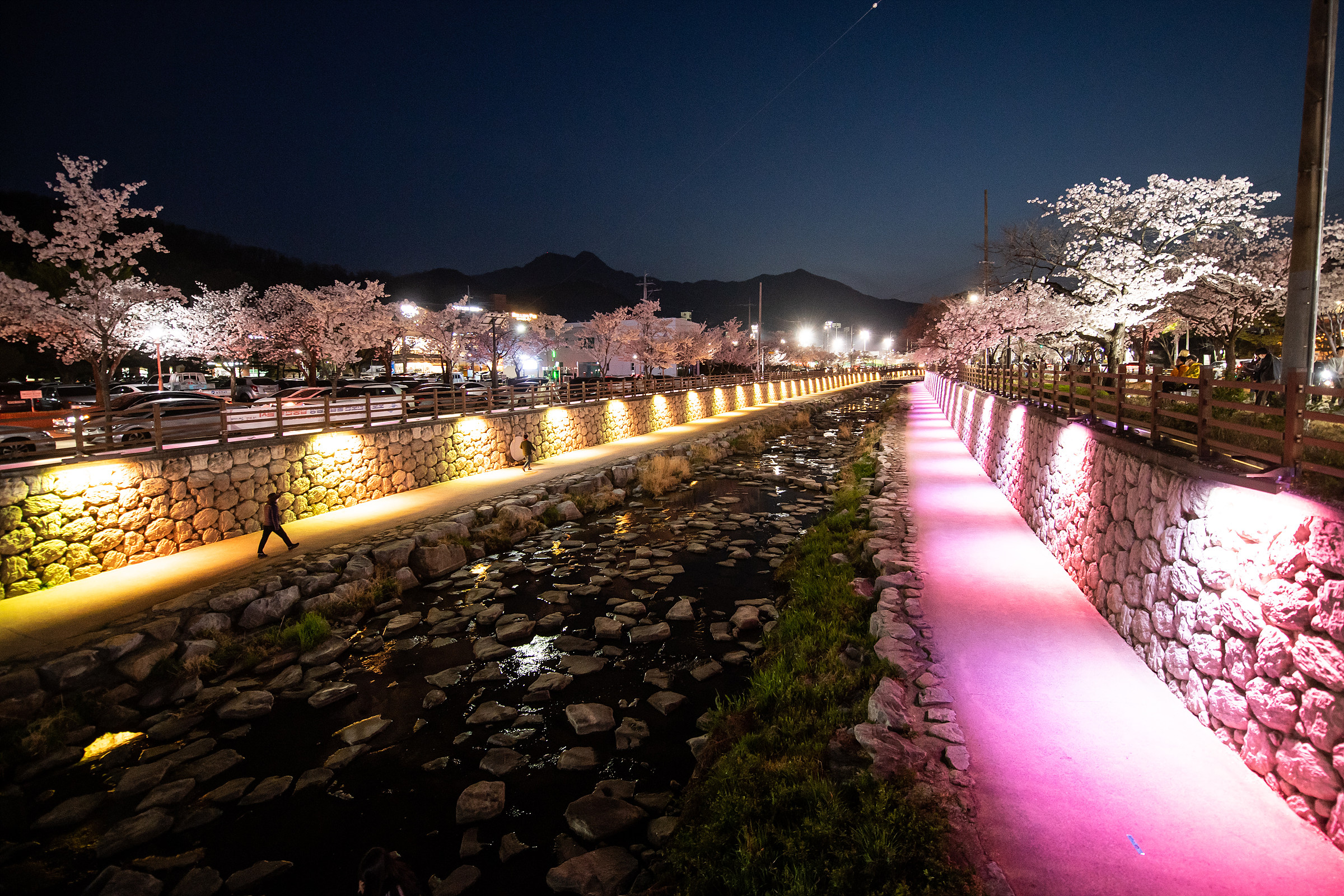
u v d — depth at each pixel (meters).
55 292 29.77
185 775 6.61
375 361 53.97
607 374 50.81
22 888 5.17
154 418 12.44
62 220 22.17
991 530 12.47
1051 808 4.32
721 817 4.73
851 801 4.63
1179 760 4.79
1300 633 4.05
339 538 13.62
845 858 3.98
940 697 5.87
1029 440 13.59
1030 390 15.85
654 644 9.63
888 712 5.55
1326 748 3.79
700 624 10.38
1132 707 5.61
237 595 9.94
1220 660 5.02
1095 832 4.08
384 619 10.84
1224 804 4.26
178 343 33.56
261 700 7.95
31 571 10.22
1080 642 7.08
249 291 38.75
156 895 5.03
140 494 11.82
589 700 8.04
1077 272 20.31
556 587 12.25
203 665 8.76
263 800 6.18
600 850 5.29
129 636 8.46
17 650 8.15
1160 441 7.38
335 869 5.35
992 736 5.22
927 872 3.78
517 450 24.41
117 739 7.37
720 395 50.84
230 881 5.18
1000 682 6.15
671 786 6.23
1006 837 4.07
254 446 14.21
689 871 4.45
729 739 6.17
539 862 5.31
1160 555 6.26
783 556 13.88
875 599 9.23
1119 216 18.81
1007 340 27.09
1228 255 18.77
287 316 37.31
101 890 5.00
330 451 16.25
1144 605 6.61
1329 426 6.13
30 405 25.45
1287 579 4.19
